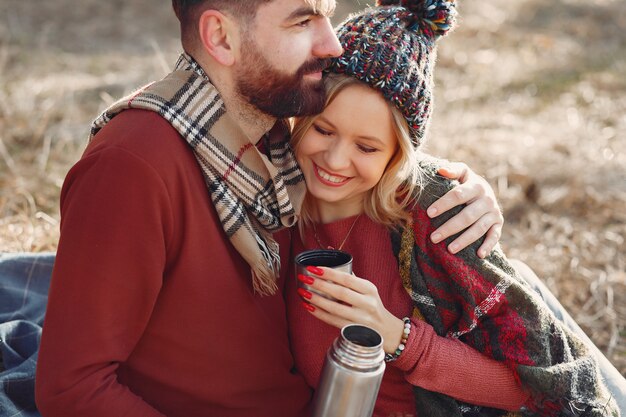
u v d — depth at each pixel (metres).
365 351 1.58
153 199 1.65
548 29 8.13
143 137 1.67
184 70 1.81
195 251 1.76
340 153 1.97
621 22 8.30
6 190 3.97
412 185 2.06
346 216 2.16
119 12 7.88
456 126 5.49
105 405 1.68
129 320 1.72
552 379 1.91
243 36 1.75
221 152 1.77
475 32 7.92
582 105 6.08
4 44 6.47
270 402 2.00
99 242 1.64
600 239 4.07
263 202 1.90
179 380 1.86
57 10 7.71
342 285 1.79
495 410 2.09
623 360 3.11
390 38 1.94
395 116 1.96
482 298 1.97
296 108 1.84
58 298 1.67
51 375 1.67
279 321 2.04
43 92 5.45
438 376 1.93
